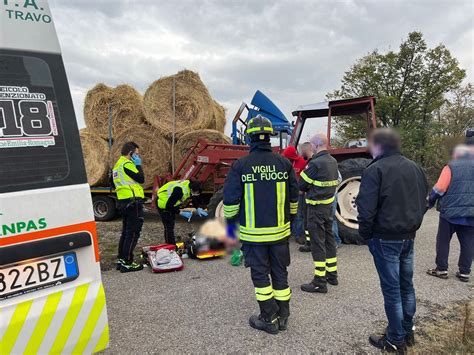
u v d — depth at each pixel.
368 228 2.55
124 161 4.42
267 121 2.95
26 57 1.80
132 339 2.80
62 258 1.86
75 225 1.90
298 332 2.92
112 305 3.45
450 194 3.98
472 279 4.17
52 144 1.85
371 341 2.75
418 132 13.35
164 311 3.31
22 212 1.71
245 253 2.98
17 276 1.70
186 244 5.11
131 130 7.42
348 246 5.66
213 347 2.69
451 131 14.56
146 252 4.78
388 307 2.60
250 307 3.40
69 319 1.86
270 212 2.86
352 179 5.74
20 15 1.80
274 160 2.92
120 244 4.53
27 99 1.79
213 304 3.47
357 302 3.50
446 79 13.25
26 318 1.71
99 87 8.01
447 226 4.11
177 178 6.95
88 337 1.93
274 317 2.93
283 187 2.90
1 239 1.63
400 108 13.77
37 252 1.74
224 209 2.97
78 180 1.93
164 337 2.84
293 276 4.26
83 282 1.93
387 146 2.58
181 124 7.42
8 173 1.69
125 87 7.92
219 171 6.62
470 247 4.04
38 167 1.79
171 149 7.40
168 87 7.46
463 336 2.73
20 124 1.75
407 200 2.50
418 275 4.30
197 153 6.52
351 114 6.61
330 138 6.55
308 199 3.79
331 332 2.92
